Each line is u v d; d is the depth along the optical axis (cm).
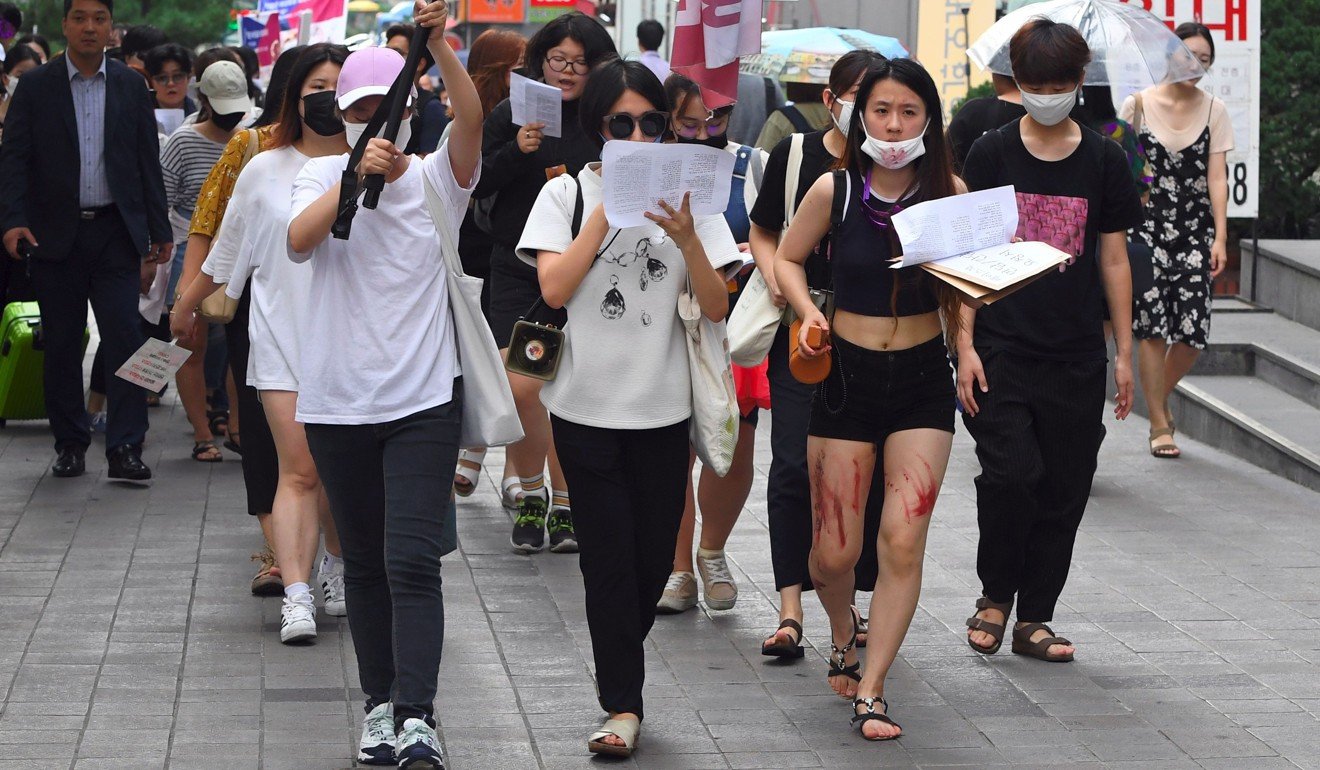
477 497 2441
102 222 2427
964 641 1770
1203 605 1902
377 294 1345
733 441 1425
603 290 1405
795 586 1709
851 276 1449
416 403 1339
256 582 1892
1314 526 2278
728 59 1706
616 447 1409
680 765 1408
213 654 1683
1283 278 3372
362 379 1338
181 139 2570
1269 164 3591
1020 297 1664
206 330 2559
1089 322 1672
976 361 1664
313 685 1591
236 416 2581
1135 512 2355
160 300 2580
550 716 1523
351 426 1346
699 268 1366
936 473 1459
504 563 2067
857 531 1491
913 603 1480
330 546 1833
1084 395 1673
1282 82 3588
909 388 1455
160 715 1497
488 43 2308
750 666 1688
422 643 1336
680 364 1423
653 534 1433
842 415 1470
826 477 1484
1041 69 1605
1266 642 1764
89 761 1377
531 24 6059
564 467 1416
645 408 1399
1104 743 1466
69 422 2506
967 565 2077
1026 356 1667
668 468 1427
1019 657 1719
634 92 1377
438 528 1349
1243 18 3284
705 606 1902
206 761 1384
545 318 1434
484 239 2333
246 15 4494
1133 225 1681
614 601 1416
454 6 6481
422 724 1322
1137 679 1645
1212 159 2677
